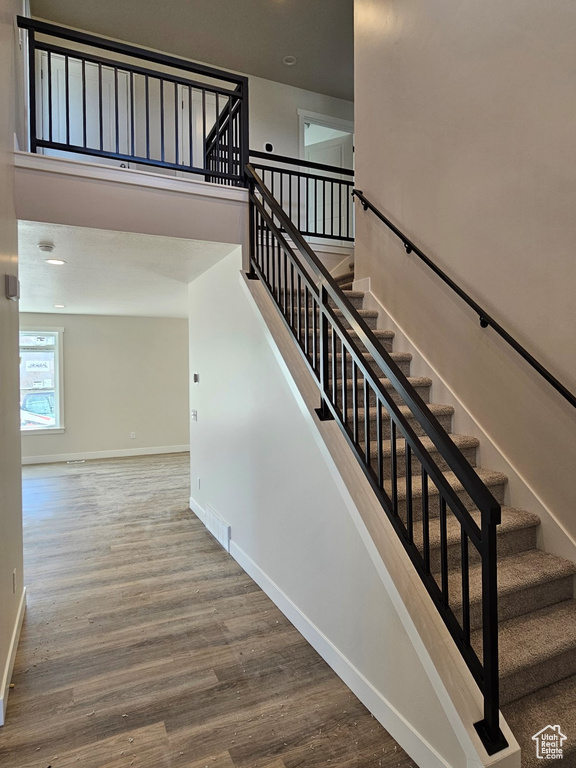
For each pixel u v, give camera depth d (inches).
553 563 86.0
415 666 67.7
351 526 82.7
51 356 308.3
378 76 139.6
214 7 196.4
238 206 130.4
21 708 79.8
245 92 132.4
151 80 231.6
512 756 56.5
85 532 169.3
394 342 136.7
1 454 82.5
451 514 94.1
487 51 102.7
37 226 110.8
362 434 102.0
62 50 110.0
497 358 103.3
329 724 76.2
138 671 89.9
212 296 159.6
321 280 90.2
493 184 102.4
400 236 127.6
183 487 238.2
